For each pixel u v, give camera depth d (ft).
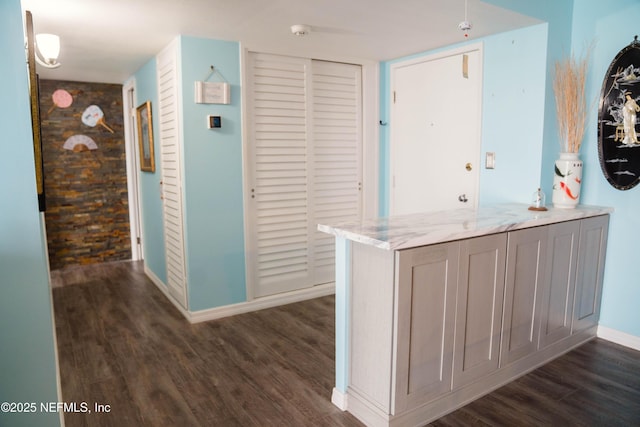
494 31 9.66
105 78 15.01
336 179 12.77
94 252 16.43
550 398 7.27
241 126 10.87
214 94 10.34
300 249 12.29
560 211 8.64
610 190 9.27
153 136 12.80
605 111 9.16
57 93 15.08
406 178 12.69
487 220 7.47
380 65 12.95
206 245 10.77
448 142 11.28
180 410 7.08
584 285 9.05
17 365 4.85
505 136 9.92
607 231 9.36
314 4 7.78
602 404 7.09
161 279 13.47
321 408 7.13
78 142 15.64
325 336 9.93
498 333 7.38
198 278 10.75
